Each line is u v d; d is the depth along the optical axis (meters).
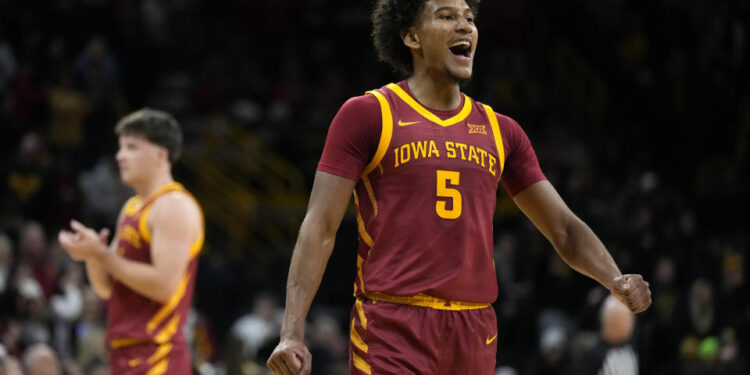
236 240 32.38
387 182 7.59
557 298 27.92
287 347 7.09
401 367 7.31
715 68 37.78
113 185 27.94
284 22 37.59
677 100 38.53
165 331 11.32
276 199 33.94
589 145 38.03
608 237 28.55
